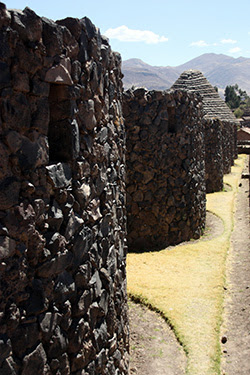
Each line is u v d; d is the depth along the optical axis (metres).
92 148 3.94
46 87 3.08
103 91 4.30
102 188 4.29
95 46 3.93
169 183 10.29
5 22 2.64
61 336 3.35
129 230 10.26
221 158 19.28
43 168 3.08
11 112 2.74
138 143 9.79
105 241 4.36
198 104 11.29
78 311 3.61
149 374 5.49
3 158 2.70
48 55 3.08
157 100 9.71
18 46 2.77
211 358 5.84
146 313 7.15
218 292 7.86
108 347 4.37
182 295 7.68
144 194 10.09
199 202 11.52
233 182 21.64
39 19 2.93
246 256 10.04
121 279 5.12
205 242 10.89
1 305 2.71
